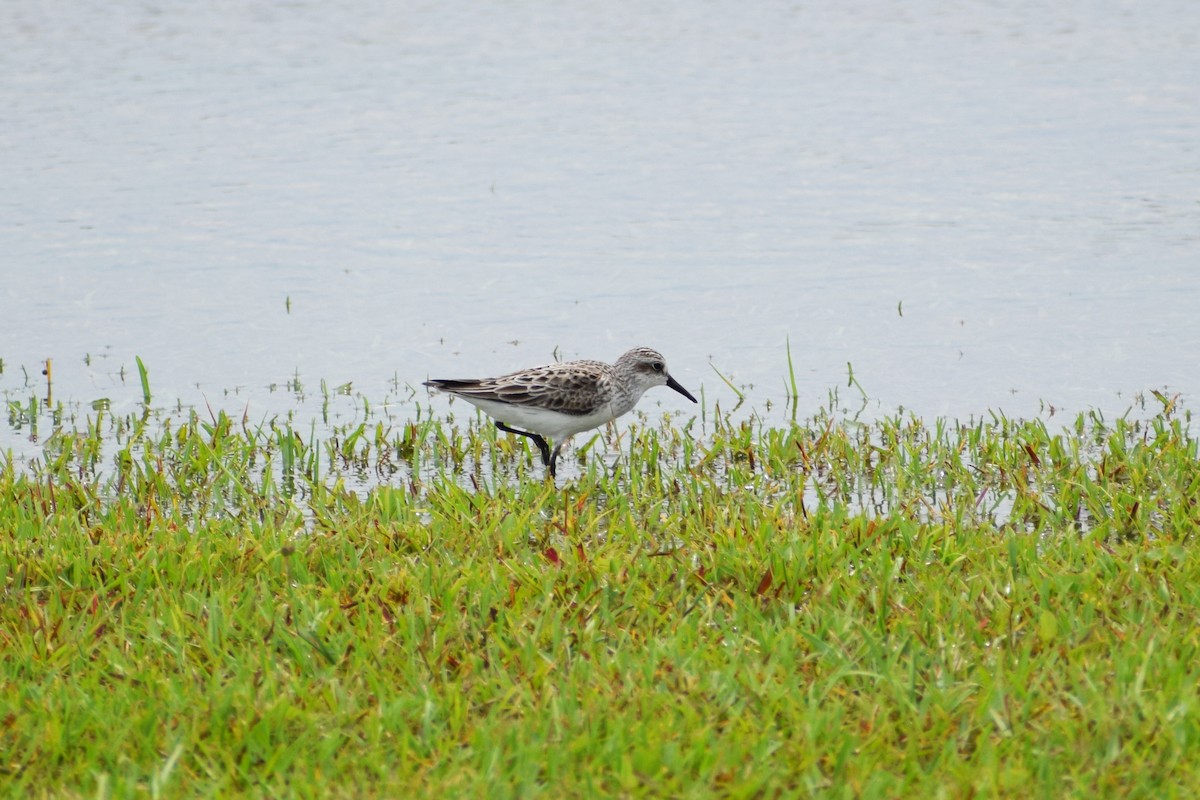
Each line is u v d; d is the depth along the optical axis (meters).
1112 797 7.81
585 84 32.25
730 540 11.23
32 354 18.73
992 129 28.20
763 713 8.64
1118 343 18.45
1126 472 13.53
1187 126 27.92
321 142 27.88
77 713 8.68
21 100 30.08
